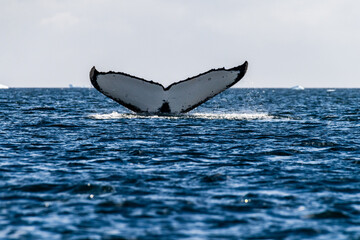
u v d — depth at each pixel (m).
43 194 43.69
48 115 118.25
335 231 35.66
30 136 77.25
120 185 46.78
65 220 37.31
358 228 36.31
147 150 65.12
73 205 40.81
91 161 57.94
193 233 34.94
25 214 38.53
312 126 95.19
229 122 95.94
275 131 85.25
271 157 61.47
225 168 54.66
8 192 44.16
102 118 103.12
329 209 40.22
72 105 178.12
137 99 80.75
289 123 99.31
